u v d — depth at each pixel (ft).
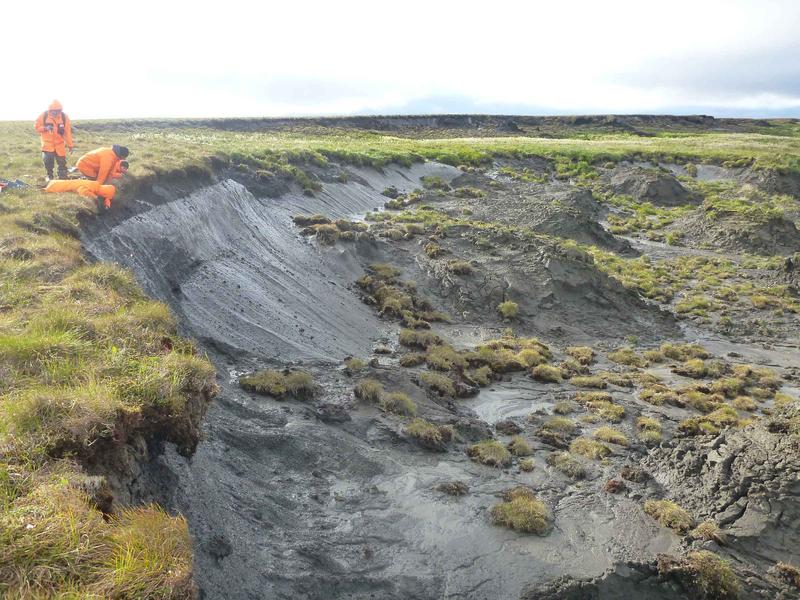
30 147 72.28
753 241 143.43
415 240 105.50
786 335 90.53
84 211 46.62
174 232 61.67
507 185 178.91
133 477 21.56
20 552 14.02
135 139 101.09
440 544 34.17
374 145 200.75
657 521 37.78
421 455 43.96
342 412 46.55
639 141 295.28
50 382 21.72
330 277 85.15
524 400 59.11
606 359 76.89
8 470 16.75
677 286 113.60
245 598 25.35
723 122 469.98
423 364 64.95
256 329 59.72
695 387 64.85
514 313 85.56
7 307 27.81
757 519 36.14
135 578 14.48
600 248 137.59
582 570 32.55
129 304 31.96
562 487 41.81
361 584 29.96
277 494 35.12
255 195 98.17
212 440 36.01
